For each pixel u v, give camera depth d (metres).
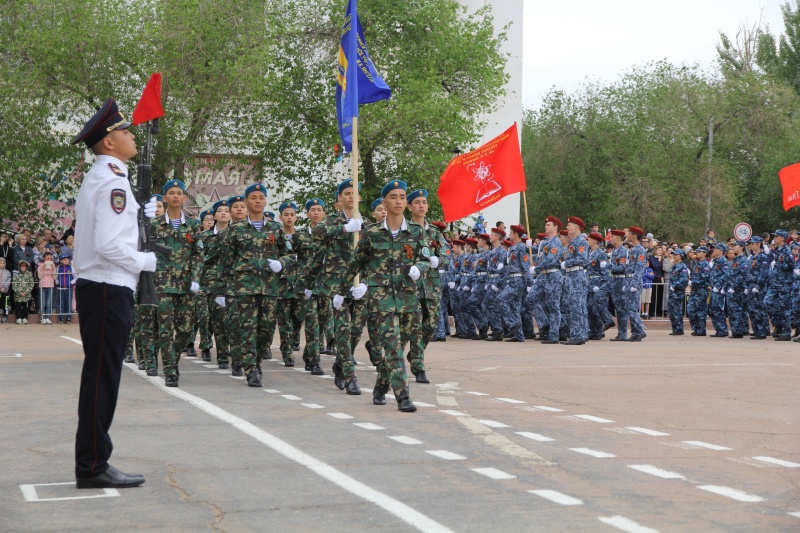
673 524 5.41
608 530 5.28
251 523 5.43
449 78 33.72
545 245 20.41
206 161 29.58
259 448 7.69
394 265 9.88
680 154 47.84
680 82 48.50
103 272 6.23
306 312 13.42
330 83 31.41
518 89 44.31
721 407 10.39
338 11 31.25
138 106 13.17
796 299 22.56
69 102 27.75
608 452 7.61
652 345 20.36
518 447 7.77
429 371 13.86
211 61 26.95
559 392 11.54
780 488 6.40
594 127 49.22
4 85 26.94
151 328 13.10
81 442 6.29
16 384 11.99
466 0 42.97
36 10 27.02
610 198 47.66
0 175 27.66
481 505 5.83
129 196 6.29
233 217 12.49
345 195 12.88
